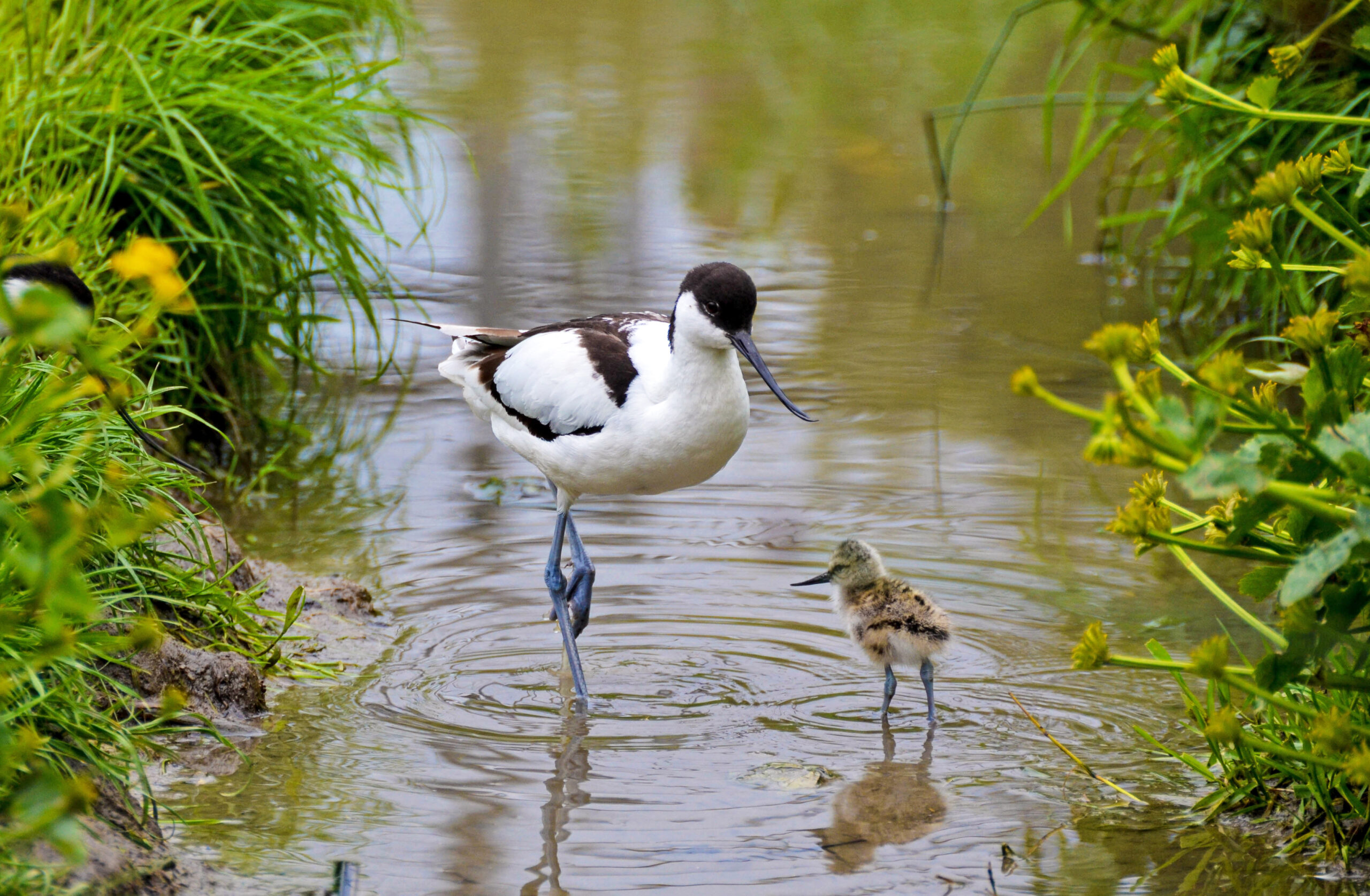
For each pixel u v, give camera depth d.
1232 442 13.08
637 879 6.76
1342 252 12.40
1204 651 5.86
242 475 12.82
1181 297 16.36
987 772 7.96
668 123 26.05
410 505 12.31
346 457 13.38
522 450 9.67
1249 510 6.02
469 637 9.84
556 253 19.05
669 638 9.89
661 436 8.88
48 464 7.58
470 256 18.86
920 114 27.02
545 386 9.30
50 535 5.31
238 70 13.59
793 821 7.36
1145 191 21.70
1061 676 9.20
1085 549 11.23
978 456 13.18
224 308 13.14
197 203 12.27
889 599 8.77
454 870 6.80
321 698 8.84
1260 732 7.33
